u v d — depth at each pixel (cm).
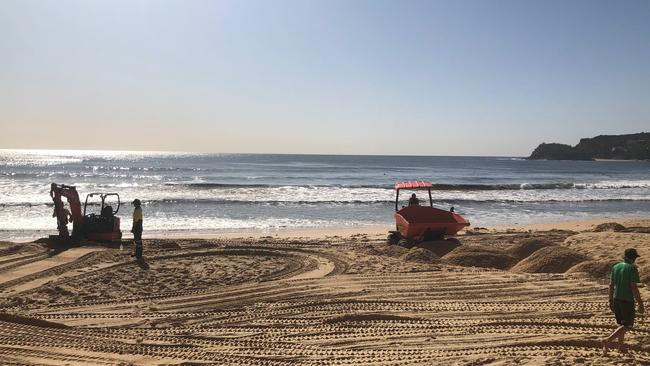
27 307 969
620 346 645
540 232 2234
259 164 10881
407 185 1842
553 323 800
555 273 1255
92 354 693
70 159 14312
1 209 3003
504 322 815
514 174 8038
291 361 670
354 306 955
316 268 1333
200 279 1205
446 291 1060
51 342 741
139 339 762
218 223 2594
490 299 994
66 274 1249
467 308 927
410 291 1063
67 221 1722
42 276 1229
